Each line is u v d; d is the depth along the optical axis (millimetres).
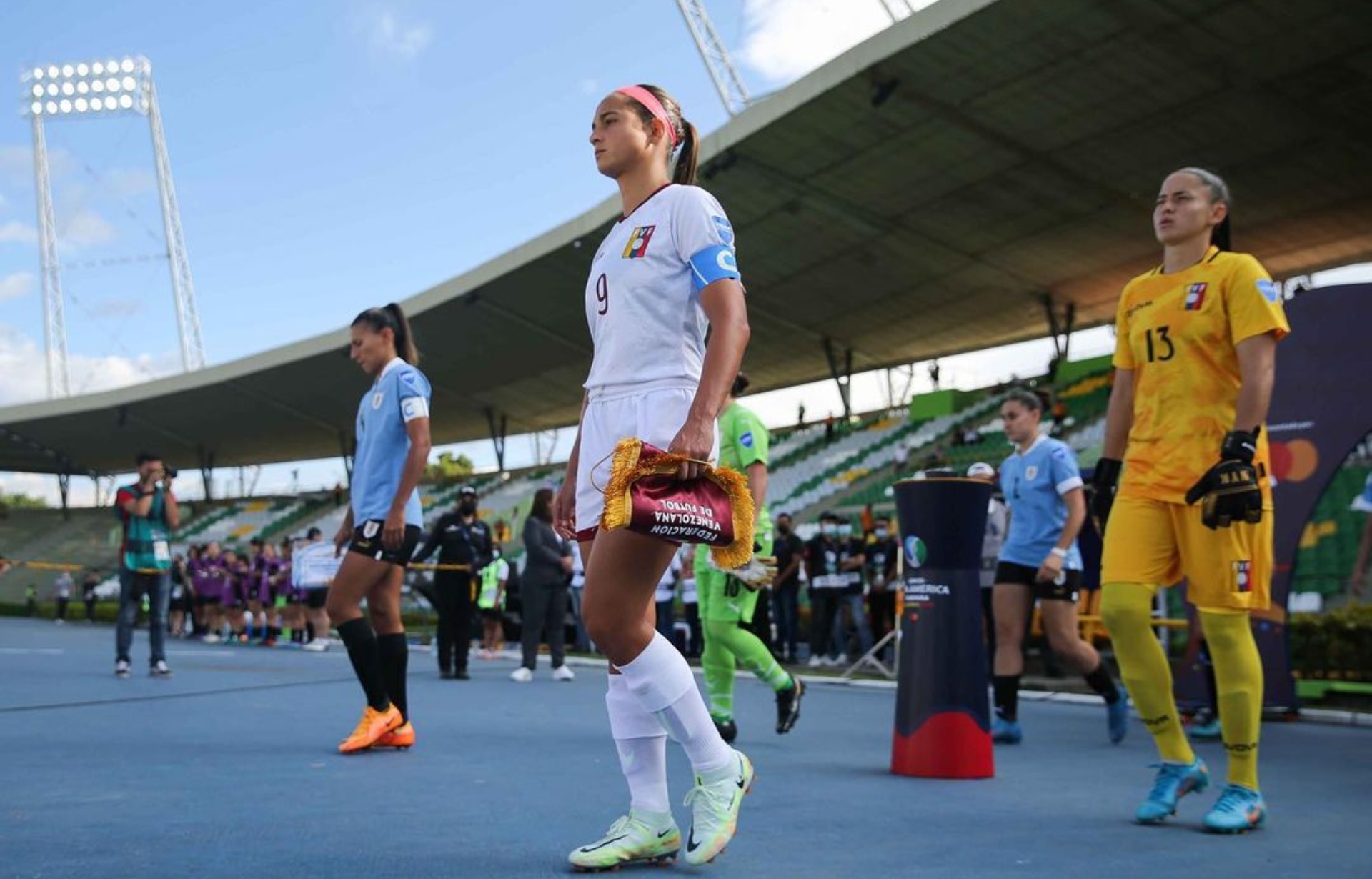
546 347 31422
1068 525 5695
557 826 3166
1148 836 3176
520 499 36031
